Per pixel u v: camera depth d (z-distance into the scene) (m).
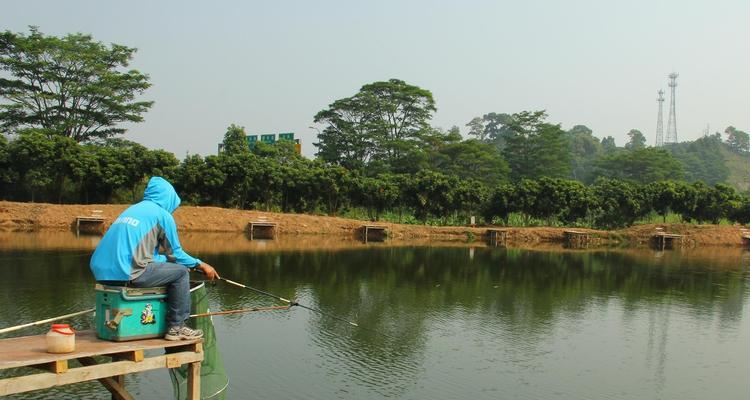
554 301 17.88
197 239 31.11
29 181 36.38
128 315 5.90
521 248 35.84
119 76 47.09
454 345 12.43
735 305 18.17
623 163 83.00
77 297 14.72
